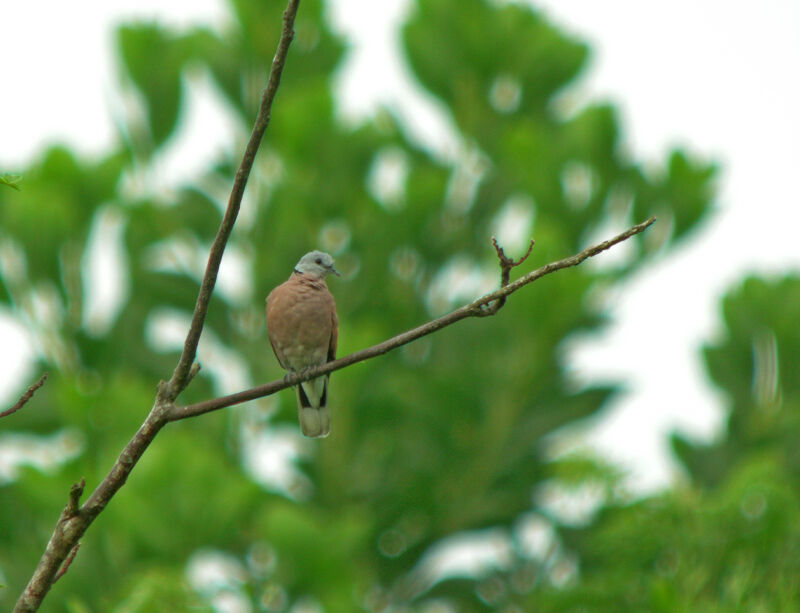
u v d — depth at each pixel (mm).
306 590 13102
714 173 15430
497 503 16062
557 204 15344
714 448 16047
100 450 13773
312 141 15703
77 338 15547
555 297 14328
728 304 16141
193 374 5746
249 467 15703
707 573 10734
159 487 12891
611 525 11578
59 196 15484
